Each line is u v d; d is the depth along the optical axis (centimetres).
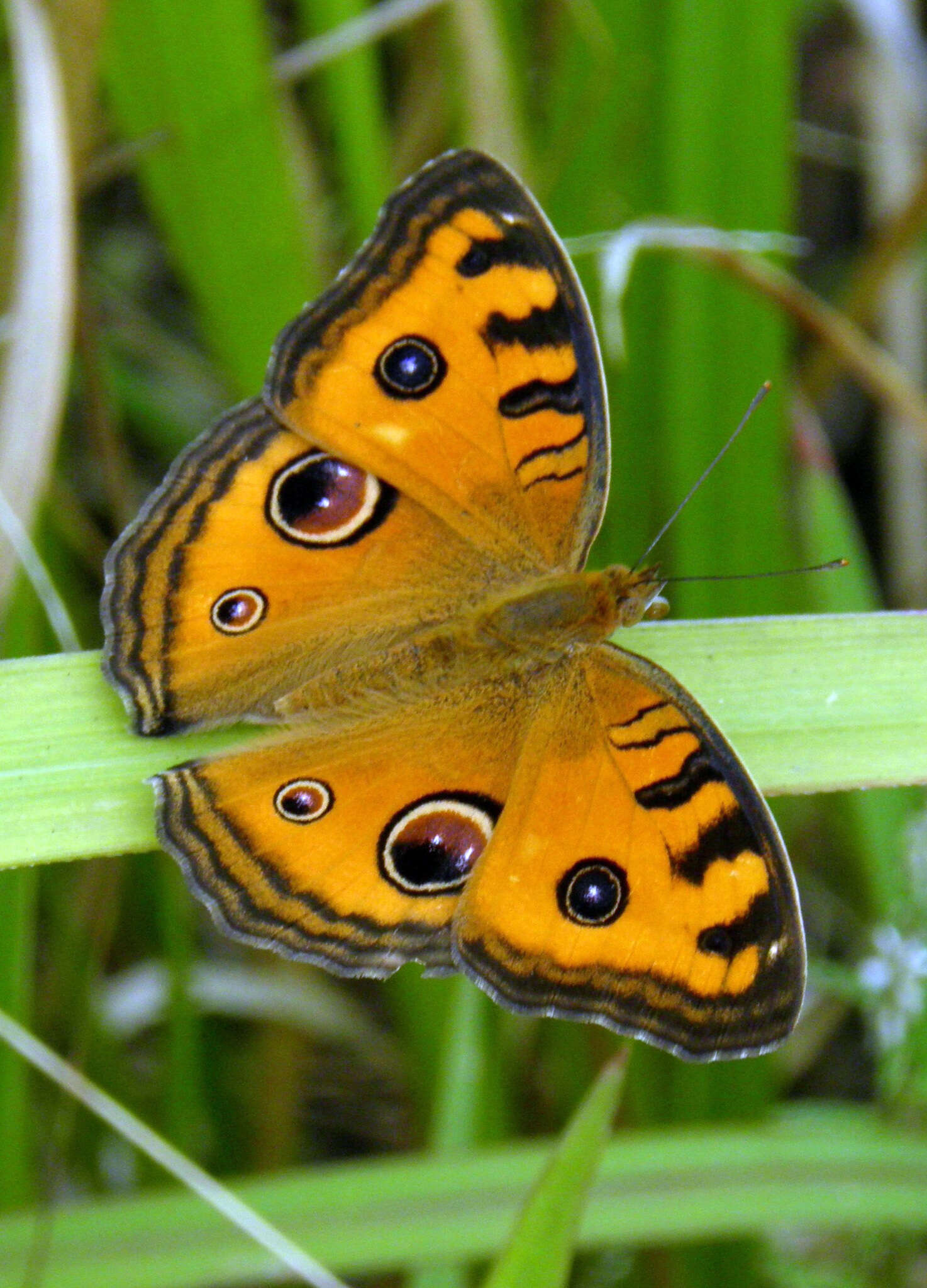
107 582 50
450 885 50
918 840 53
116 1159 54
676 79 54
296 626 50
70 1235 50
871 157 58
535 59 56
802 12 60
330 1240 51
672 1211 51
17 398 51
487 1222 51
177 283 58
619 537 55
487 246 50
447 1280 52
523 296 50
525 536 50
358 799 50
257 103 53
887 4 56
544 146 55
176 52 52
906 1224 51
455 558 50
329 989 56
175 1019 54
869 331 58
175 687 50
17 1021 52
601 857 49
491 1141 53
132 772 50
